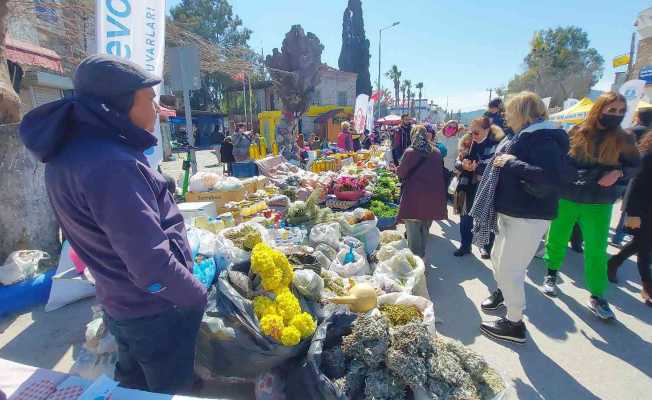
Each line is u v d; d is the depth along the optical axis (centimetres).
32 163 403
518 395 248
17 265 361
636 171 313
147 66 422
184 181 652
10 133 386
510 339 302
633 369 272
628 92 598
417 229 446
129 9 399
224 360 223
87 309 348
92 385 128
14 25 877
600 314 334
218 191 531
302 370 205
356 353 202
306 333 220
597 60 4131
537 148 249
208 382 245
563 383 258
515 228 273
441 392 189
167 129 1969
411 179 425
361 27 4769
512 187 269
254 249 254
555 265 384
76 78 138
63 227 146
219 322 218
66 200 134
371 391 191
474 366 208
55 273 375
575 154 329
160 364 161
